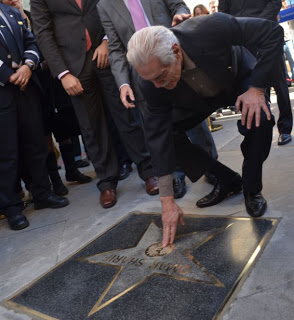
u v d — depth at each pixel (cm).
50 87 307
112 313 133
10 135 247
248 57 169
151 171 261
